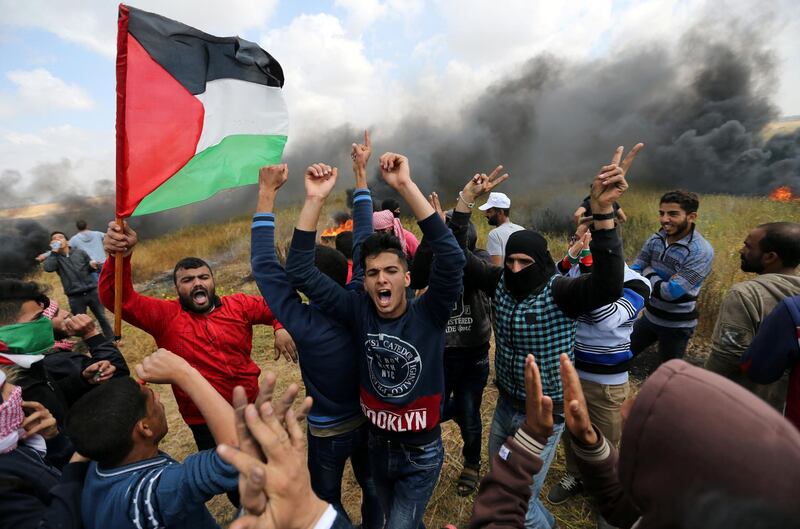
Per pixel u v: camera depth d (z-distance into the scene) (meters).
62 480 1.28
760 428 0.50
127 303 2.28
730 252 6.14
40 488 1.42
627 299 2.27
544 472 2.01
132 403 1.21
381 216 3.42
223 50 2.16
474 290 2.68
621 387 2.29
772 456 0.48
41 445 1.60
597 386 2.29
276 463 0.76
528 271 1.97
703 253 3.04
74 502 1.22
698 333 4.41
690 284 3.07
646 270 3.36
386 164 1.68
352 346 1.90
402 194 1.68
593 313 2.20
